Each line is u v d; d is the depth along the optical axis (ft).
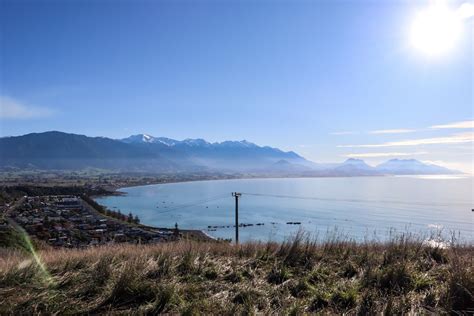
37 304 13.08
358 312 12.73
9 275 16.11
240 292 14.53
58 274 17.02
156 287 14.49
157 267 17.71
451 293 13.58
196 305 13.05
